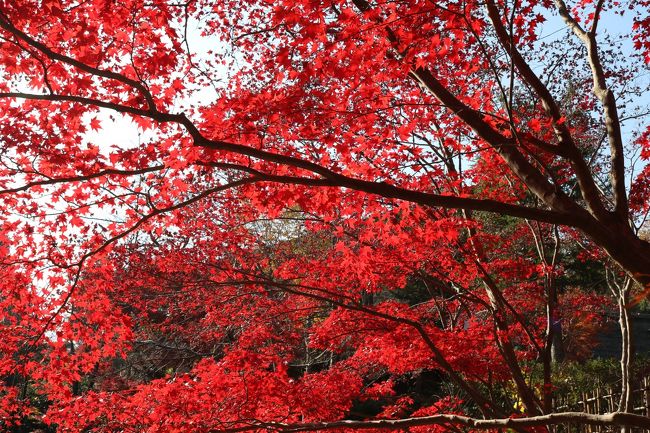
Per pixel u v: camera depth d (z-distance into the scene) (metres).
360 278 6.57
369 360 6.99
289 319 8.11
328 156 5.10
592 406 9.58
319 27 4.08
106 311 5.57
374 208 5.60
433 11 4.24
